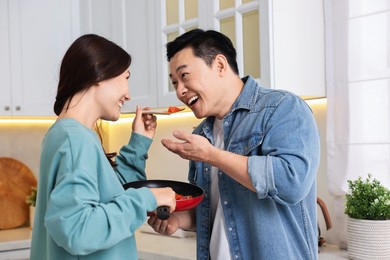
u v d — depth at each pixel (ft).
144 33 7.87
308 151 3.78
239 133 4.17
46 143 3.67
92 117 3.94
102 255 3.61
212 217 4.58
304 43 6.28
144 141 5.01
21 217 10.34
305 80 6.29
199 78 4.23
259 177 3.67
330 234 6.86
